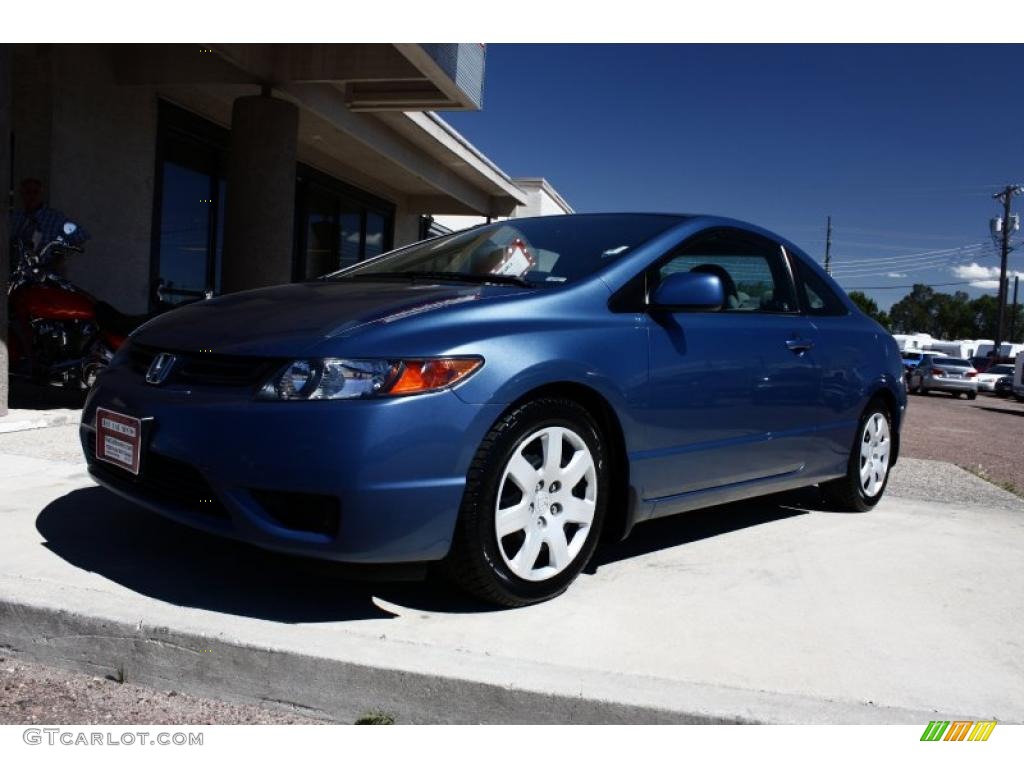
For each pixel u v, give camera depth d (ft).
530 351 9.11
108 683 8.09
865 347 14.66
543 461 9.39
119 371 10.11
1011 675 8.41
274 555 10.64
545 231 12.39
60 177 26.81
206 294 15.42
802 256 14.33
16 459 14.90
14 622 8.42
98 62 28.02
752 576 11.07
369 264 13.15
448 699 7.47
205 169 34.65
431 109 32.94
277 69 27.94
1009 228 138.31
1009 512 16.07
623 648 8.52
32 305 20.20
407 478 8.27
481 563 8.86
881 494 15.69
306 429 8.19
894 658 8.64
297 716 7.70
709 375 11.16
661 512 11.01
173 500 9.17
